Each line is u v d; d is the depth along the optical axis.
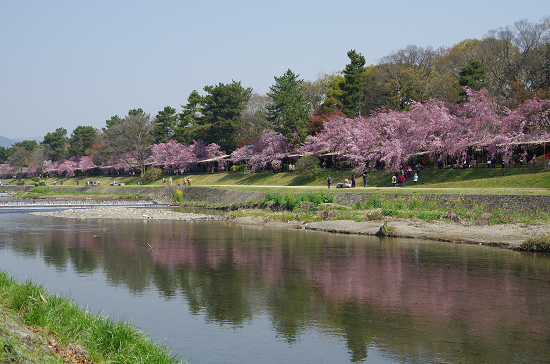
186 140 115.25
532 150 49.88
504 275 19.97
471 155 55.62
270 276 20.39
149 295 17.30
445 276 19.97
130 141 112.38
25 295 11.61
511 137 49.12
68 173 151.88
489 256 24.20
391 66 86.50
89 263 23.52
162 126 121.06
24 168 165.88
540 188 38.81
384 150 57.81
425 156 59.75
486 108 52.16
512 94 63.38
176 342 12.51
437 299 16.56
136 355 9.68
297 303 16.23
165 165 107.94
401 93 83.25
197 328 13.67
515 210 33.88
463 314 14.84
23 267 22.44
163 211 56.56
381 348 12.11
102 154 138.62
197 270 21.75
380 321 14.27
